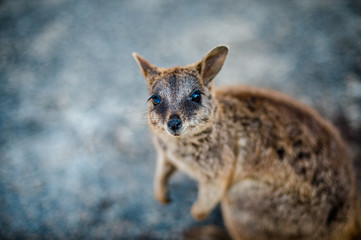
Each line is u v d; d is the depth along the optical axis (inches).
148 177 39.8
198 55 52.1
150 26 60.8
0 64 53.2
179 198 39.1
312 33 53.5
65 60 53.8
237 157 33.9
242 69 48.9
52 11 67.6
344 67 45.8
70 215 37.9
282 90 44.6
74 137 41.5
